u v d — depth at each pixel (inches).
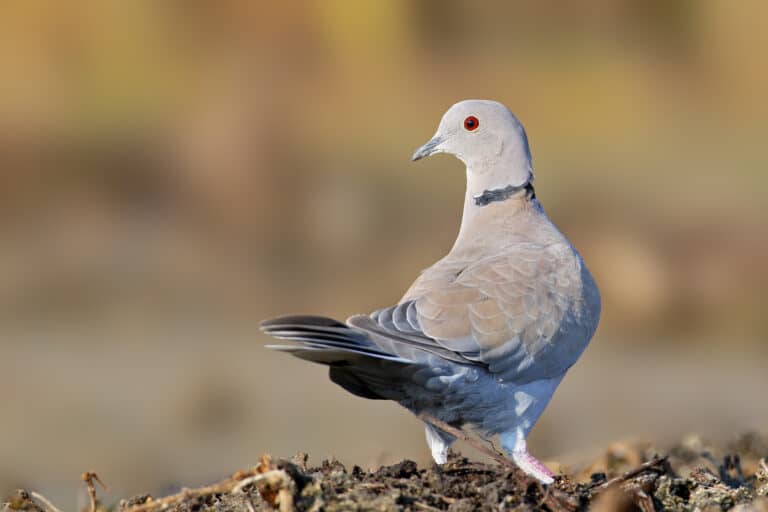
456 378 339.9
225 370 621.3
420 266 775.7
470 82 1072.2
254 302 746.2
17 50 1072.8
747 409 570.9
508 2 1153.4
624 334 698.2
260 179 874.8
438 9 1104.2
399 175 895.1
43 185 908.0
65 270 774.5
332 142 944.9
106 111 996.6
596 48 1120.2
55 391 590.2
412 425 552.4
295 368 630.5
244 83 1000.2
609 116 1034.7
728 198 834.8
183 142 924.6
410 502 303.4
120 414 560.7
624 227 791.7
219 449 522.0
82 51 1075.3
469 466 319.9
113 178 908.6
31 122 968.3
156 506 298.8
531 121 1037.2
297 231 837.8
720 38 1097.4
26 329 691.4
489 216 397.4
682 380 617.0
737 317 703.1
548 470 357.4
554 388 365.4
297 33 1066.1
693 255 748.6
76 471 491.2
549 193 868.6
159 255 812.0
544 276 362.6
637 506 313.6
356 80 1050.1
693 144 981.8
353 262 798.5
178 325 703.7
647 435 500.7
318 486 300.7
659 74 1099.3
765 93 1069.1
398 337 331.6
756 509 315.9
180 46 1073.5
